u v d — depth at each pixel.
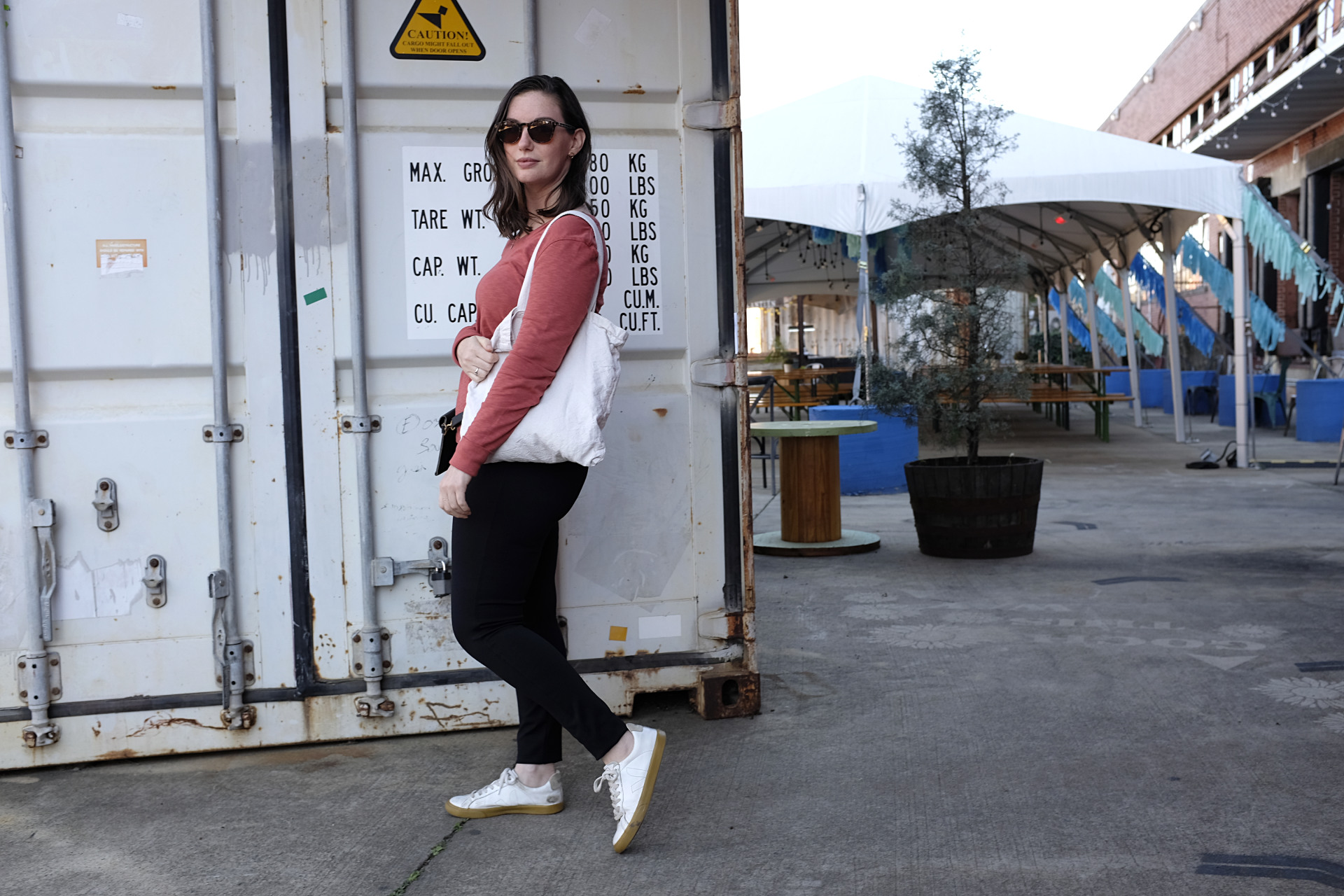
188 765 2.90
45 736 2.83
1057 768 2.74
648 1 3.05
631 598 3.14
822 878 2.18
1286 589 4.78
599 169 3.04
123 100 2.82
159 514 2.88
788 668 3.75
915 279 6.29
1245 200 9.81
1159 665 3.65
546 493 2.26
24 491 2.79
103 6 2.78
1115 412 18.31
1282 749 2.82
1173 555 5.68
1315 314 17.02
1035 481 5.73
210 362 2.88
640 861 2.27
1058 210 13.47
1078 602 4.65
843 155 10.02
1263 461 10.11
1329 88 15.64
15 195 2.76
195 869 2.27
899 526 7.05
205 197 2.86
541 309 2.15
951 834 2.37
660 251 3.09
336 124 2.91
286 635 2.96
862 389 9.29
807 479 6.16
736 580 3.21
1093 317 16.80
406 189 2.95
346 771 2.83
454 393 3.00
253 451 2.91
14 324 2.76
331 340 2.93
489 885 2.17
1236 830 2.34
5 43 2.72
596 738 2.29
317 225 2.91
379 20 2.90
